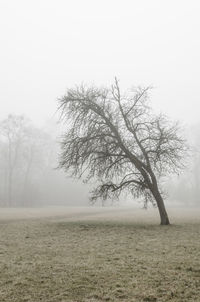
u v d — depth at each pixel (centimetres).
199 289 1145
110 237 2395
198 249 1825
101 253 1750
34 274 1338
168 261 1532
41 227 3123
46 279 1270
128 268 1415
